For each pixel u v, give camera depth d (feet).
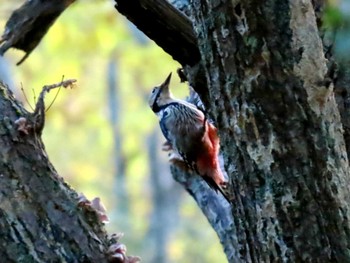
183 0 29.43
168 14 22.68
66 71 94.94
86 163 121.60
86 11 77.97
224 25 20.92
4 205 23.93
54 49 83.05
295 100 20.74
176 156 34.27
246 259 22.33
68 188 25.50
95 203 26.43
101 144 118.83
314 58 20.71
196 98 34.73
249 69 20.84
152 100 35.70
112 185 118.83
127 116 112.88
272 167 21.07
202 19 21.39
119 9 22.86
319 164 20.92
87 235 24.90
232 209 22.49
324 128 20.94
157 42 23.11
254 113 21.01
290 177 20.98
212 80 21.66
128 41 86.63
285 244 21.17
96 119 112.16
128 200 116.37
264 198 21.26
